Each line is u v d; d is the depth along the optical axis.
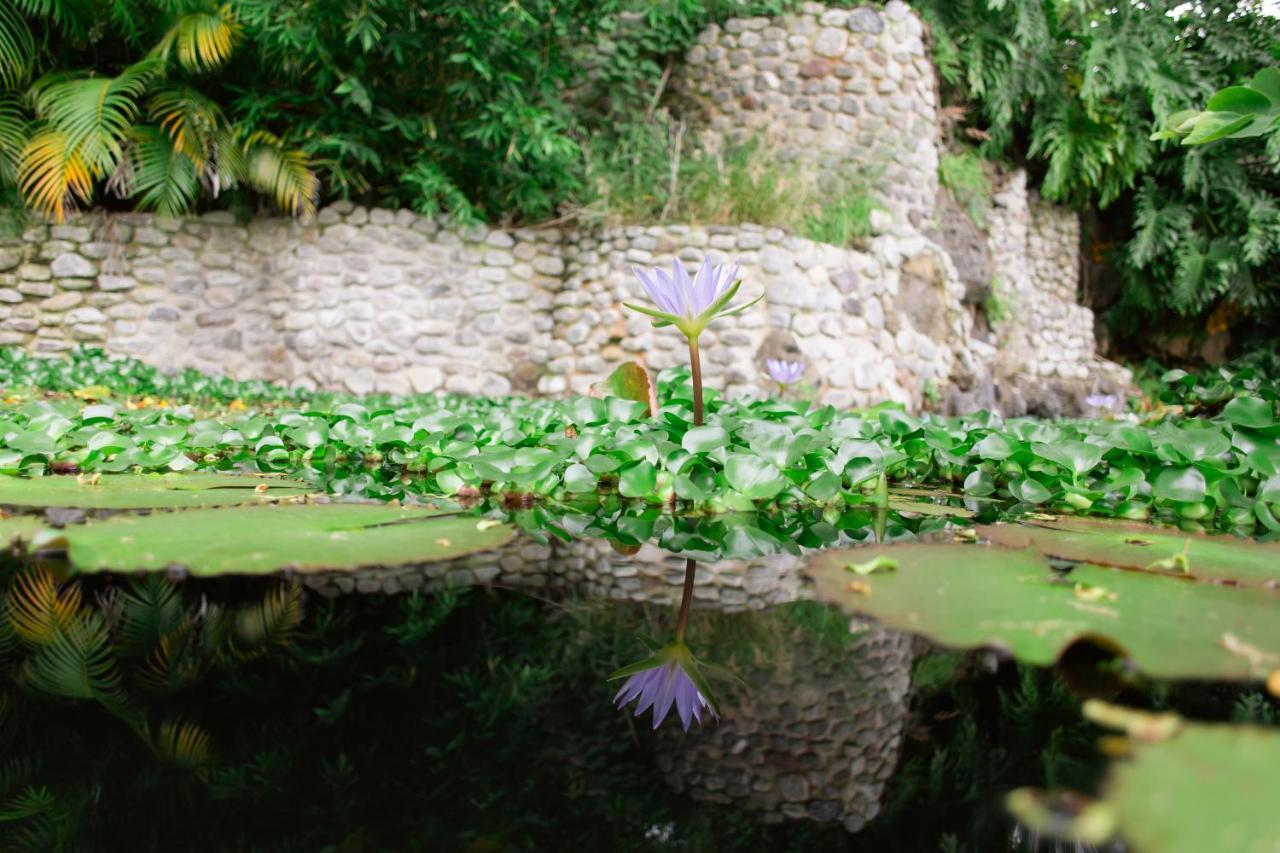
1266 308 8.49
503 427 2.32
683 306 1.75
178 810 0.48
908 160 6.16
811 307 5.25
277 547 1.06
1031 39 6.70
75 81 4.76
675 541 1.29
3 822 0.46
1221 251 7.95
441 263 5.45
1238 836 0.40
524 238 5.62
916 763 0.53
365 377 5.32
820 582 0.92
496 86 5.24
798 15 6.14
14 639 0.79
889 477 2.21
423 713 0.64
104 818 0.47
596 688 0.69
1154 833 0.41
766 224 5.32
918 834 0.44
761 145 6.03
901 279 5.96
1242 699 0.61
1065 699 0.62
